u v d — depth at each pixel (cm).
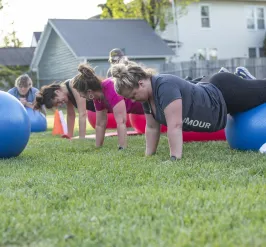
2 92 568
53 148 649
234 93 497
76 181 373
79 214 272
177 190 316
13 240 237
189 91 462
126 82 443
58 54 2903
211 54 2920
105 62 2605
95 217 261
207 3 2892
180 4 2814
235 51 2991
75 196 319
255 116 513
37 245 227
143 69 454
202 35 2888
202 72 2430
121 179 377
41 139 816
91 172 416
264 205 270
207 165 414
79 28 2698
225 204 273
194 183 339
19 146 554
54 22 2727
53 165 474
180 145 462
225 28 2950
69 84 669
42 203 303
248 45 3033
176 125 455
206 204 274
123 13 3122
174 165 424
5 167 478
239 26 2994
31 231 247
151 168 417
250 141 517
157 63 2700
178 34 2831
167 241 217
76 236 234
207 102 470
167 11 2869
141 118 791
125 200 297
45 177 399
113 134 823
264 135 508
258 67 2450
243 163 425
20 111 554
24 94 1015
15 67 3244
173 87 452
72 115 823
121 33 2716
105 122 634
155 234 230
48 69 3048
